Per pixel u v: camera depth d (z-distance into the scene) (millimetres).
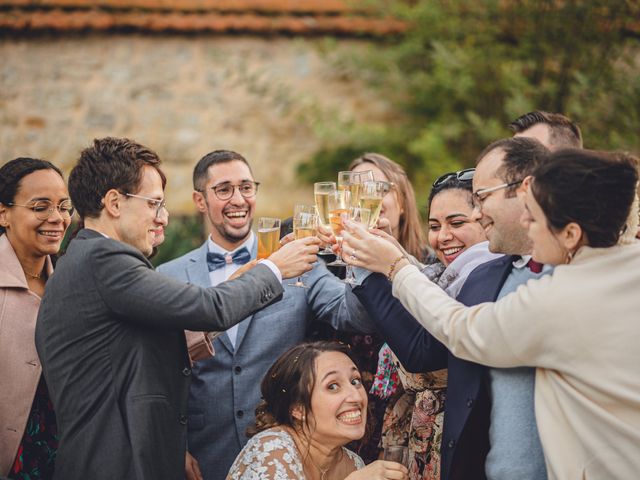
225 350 3182
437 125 7422
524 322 1944
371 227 2586
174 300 2412
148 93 7695
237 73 7766
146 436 2426
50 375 2494
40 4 7574
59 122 7629
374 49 7809
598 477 1871
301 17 7816
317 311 3191
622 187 1901
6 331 2865
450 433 2209
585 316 1877
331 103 7836
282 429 2545
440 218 2895
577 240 1932
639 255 1912
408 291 2262
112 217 2592
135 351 2475
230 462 3125
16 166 3021
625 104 7301
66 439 2461
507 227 2164
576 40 7430
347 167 7672
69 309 2461
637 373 1846
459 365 2223
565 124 3137
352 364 2553
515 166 2154
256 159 7789
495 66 7449
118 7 7637
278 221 2801
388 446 2768
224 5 7742
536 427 2029
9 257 2980
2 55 7594
